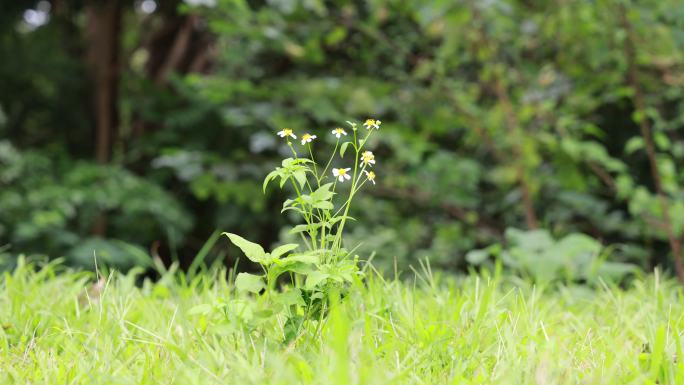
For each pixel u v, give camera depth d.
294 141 7.59
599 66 6.71
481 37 6.39
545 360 1.90
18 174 9.34
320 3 6.77
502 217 7.94
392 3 6.91
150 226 9.95
